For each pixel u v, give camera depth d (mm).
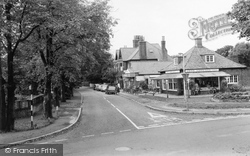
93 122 17891
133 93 46938
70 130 15148
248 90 32125
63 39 17094
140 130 14000
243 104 21594
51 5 14117
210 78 35469
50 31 15734
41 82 25656
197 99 28391
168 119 17750
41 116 21297
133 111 23203
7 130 14070
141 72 54562
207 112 19344
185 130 13281
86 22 16578
